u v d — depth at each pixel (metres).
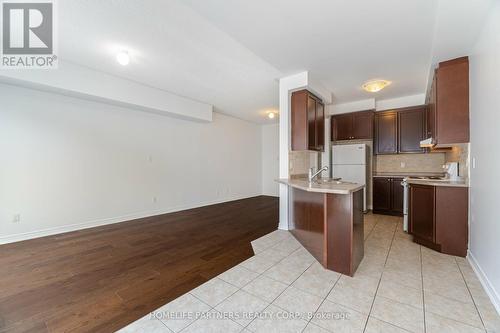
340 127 5.23
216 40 2.53
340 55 2.84
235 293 1.91
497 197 1.73
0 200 3.10
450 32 2.14
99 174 4.04
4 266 2.45
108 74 3.60
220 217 4.68
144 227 3.94
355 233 2.27
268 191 7.73
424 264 2.41
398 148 4.71
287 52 2.77
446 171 3.68
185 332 1.46
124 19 2.18
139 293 1.94
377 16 2.07
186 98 4.82
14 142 3.20
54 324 1.56
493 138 1.83
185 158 5.47
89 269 2.39
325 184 2.71
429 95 3.77
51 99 3.49
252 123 7.49
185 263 2.52
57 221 3.58
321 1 1.88
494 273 1.76
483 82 2.06
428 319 1.56
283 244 3.05
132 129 4.47
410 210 3.18
